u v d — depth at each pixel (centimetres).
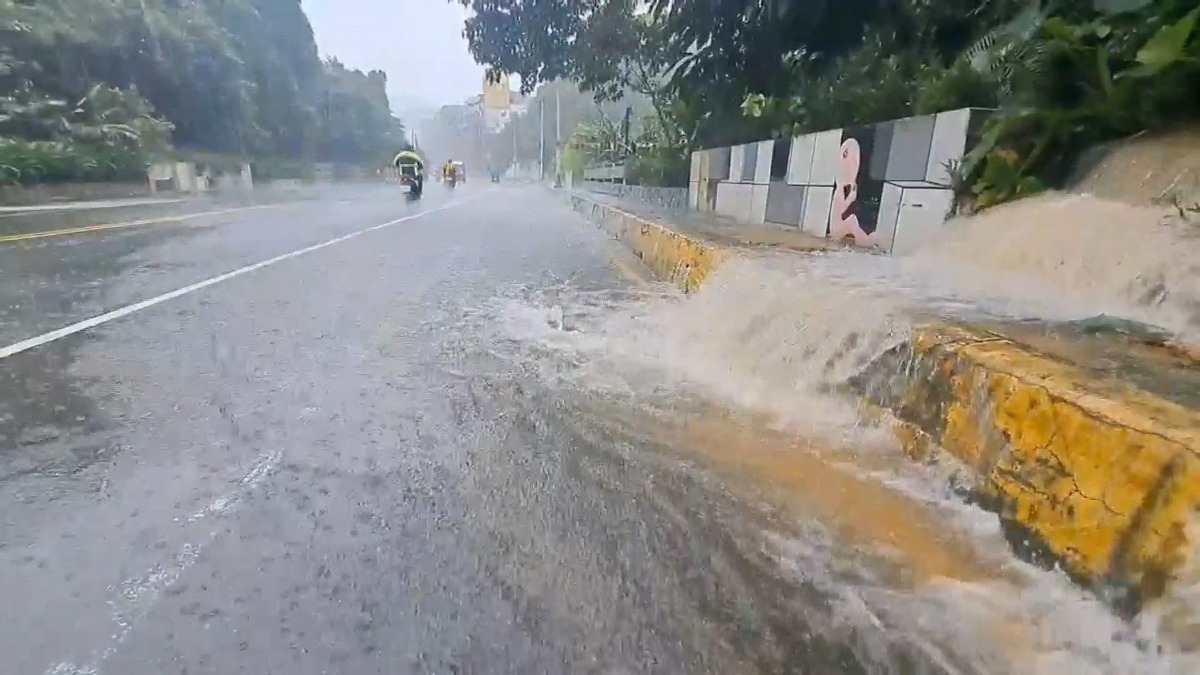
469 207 2170
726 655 160
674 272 712
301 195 3070
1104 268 343
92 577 188
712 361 401
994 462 215
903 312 315
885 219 628
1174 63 408
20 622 170
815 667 155
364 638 165
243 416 309
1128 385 201
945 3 820
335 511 226
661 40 1475
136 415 308
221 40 3550
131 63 2847
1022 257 412
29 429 289
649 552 203
